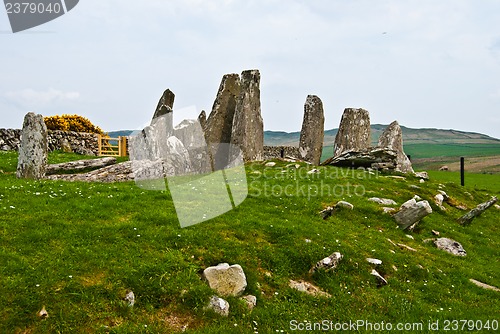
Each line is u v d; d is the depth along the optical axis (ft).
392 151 83.41
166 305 29.89
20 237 34.12
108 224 38.52
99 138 120.78
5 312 26.32
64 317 26.84
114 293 29.30
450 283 39.73
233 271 32.86
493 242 55.11
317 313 32.45
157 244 35.63
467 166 257.14
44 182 55.83
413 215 51.83
